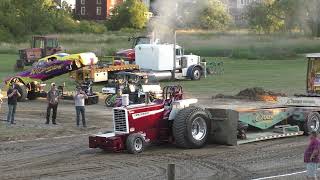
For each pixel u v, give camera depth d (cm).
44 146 1664
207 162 1440
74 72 3331
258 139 1728
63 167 1377
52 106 2072
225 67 4938
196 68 3934
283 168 1368
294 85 3512
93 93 2786
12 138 1791
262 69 4741
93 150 1611
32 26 9181
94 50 6356
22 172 1319
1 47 7438
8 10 9256
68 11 10881
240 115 1716
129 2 8619
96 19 11306
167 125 1648
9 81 2916
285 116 1838
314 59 1956
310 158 1134
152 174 1303
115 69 3453
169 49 3869
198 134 1638
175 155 1532
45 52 4725
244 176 1286
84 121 2023
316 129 1869
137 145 1563
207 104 2512
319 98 1873
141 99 2297
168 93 1670
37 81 2966
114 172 1323
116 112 1576
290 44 5691
